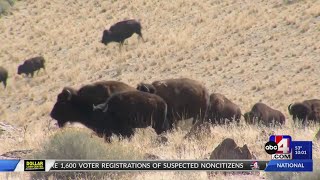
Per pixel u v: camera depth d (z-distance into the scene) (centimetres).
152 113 6644
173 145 5988
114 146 5034
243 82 17838
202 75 18962
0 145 6669
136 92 6700
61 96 7169
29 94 19388
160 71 19938
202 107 8388
